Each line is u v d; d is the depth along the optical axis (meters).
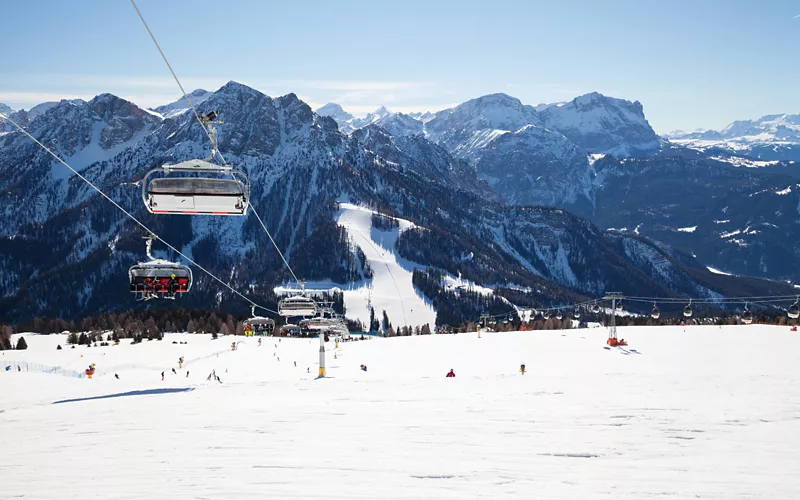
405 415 25.98
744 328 95.69
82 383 59.78
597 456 17.95
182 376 76.31
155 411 30.31
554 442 19.92
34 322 163.62
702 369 60.41
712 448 18.88
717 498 13.99
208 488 14.91
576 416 24.81
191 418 26.98
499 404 28.75
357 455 18.34
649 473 16.11
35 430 25.62
